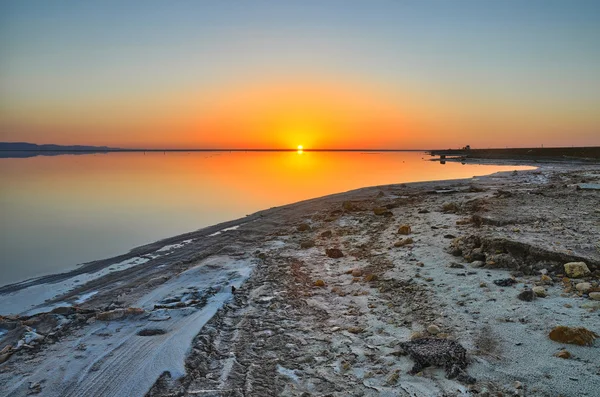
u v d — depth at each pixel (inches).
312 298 321.4
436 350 211.0
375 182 1408.7
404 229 494.9
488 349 216.1
